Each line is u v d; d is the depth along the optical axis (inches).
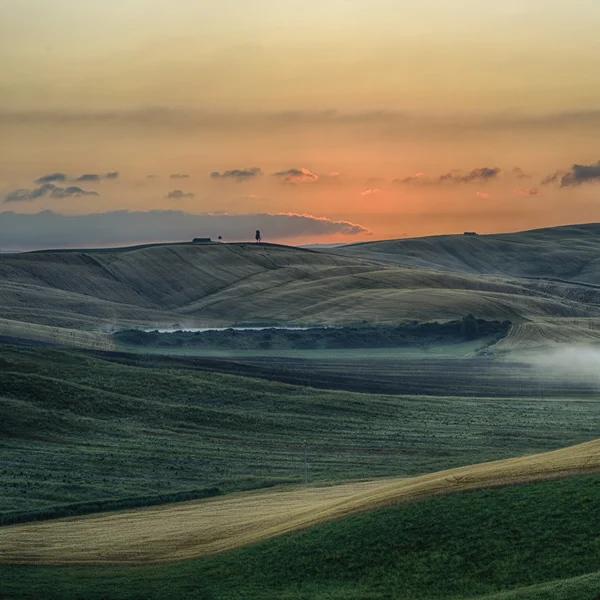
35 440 6968.5
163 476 6043.3
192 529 4060.0
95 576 3275.1
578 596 2320.4
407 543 2933.1
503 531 2851.9
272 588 2871.6
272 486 5693.9
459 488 3292.3
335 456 6712.6
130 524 4461.1
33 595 3004.4
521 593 2425.0
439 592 2625.5
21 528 4515.3
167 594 2955.2
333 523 3280.0
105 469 6190.9
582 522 2785.4
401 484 3912.4
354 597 2674.7
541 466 3405.5
